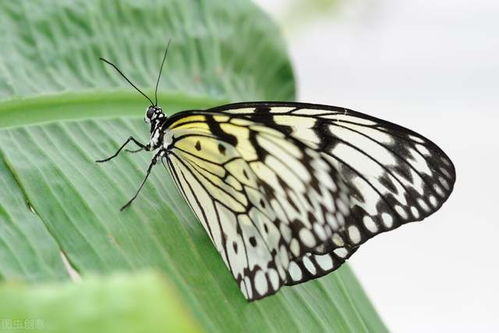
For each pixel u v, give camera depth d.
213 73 0.50
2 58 0.46
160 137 0.47
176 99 0.49
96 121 0.47
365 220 0.45
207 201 0.46
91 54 0.48
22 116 0.46
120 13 0.49
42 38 0.47
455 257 0.74
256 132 0.46
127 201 0.45
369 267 0.74
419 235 0.75
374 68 0.75
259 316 0.45
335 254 0.46
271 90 0.52
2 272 0.42
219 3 0.51
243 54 0.51
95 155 0.46
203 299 0.45
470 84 0.75
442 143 0.76
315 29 0.70
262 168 0.46
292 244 0.46
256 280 0.45
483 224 0.74
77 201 0.45
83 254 0.44
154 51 0.49
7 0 0.47
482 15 0.71
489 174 0.75
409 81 0.75
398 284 0.72
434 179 0.45
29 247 0.43
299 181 0.45
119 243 0.44
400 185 0.45
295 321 0.46
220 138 0.46
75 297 0.38
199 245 0.46
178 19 0.50
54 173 0.45
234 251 0.46
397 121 0.77
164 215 0.46
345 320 0.47
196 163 0.46
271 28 0.52
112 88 0.48
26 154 0.45
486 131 0.76
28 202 0.44
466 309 0.71
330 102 0.77
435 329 0.70
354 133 0.45
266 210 0.46
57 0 0.48
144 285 0.38
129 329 0.38
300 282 0.46
